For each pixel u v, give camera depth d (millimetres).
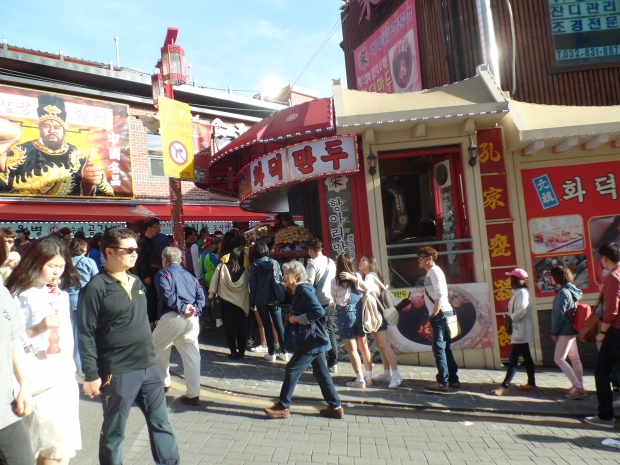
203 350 7457
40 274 3061
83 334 3100
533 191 7238
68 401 3037
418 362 6961
